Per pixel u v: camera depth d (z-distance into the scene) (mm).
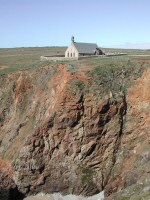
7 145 69500
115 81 65062
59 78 67625
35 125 65562
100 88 63188
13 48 177125
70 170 62344
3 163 66250
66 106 62625
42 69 73875
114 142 62094
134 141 61344
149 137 59719
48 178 63375
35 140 63500
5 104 75688
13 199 63906
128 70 66250
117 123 62375
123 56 76875
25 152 63438
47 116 64438
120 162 60906
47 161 63344
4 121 74500
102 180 60812
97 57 79312
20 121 71125
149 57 72000
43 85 70812
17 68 81438
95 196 60750
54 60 79500
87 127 62156
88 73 64938
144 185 51688
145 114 61469
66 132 62625
